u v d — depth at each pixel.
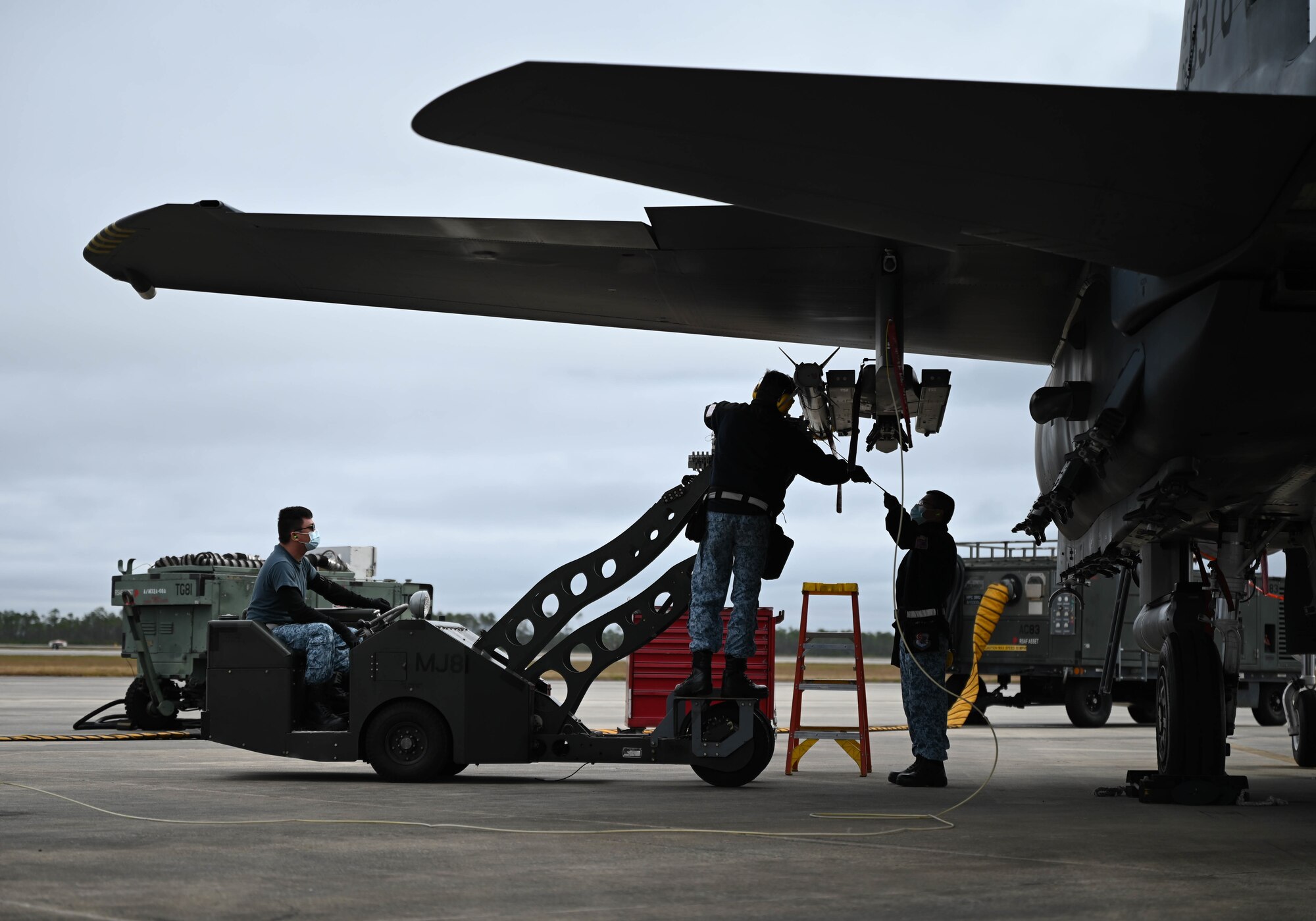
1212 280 5.36
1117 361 6.60
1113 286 6.39
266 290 7.88
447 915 3.41
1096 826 5.51
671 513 7.68
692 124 3.99
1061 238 4.96
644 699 12.29
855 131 4.02
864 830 5.26
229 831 5.05
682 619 12.41
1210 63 5.96
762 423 7.36
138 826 5.23
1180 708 6.70
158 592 13.42
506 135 4.05
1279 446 6.21
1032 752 11.46
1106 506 7.64
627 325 8.55
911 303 7.59
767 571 7.59
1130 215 4.68
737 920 3.38
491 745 7.38
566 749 7.40
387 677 7.46
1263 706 18.98
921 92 3.79
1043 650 18.33
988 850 4.73
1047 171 4.29
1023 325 7.92
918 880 4.03
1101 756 10.94
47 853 4.44
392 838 4.89
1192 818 5.88
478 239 6.51
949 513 7.69
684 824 5.42
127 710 13.65
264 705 7.59
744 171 4.34
